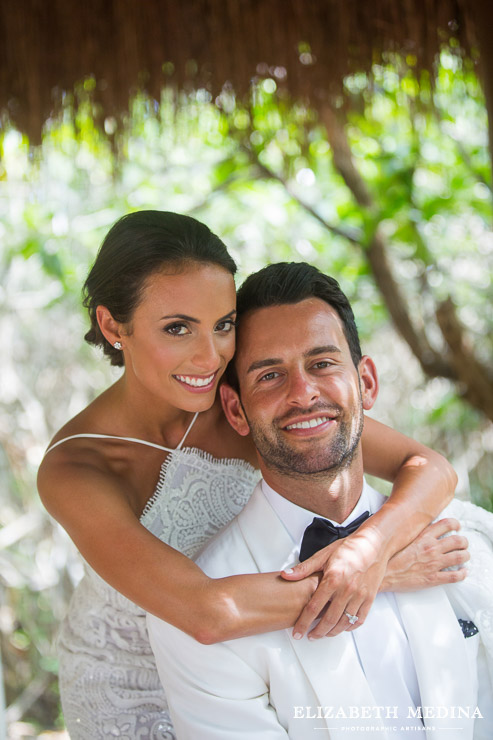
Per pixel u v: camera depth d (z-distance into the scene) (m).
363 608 1.83
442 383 5.10
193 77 3.18
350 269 5.22
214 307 1.96
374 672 1.90
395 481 2.19
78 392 5.05
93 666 2.38
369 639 1.91
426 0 2.82
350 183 4.46
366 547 1.86
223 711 1.84
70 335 5.09
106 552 1.95
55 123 3.27
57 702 4.57
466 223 5.14
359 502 2.04
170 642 1.89
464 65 2.89
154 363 2.01
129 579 1.89
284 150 3.56
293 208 5.31
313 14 3.04
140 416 2.23
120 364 2.30
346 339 2.01
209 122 3.52
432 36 2.87
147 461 2.26
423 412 5.11
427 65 2.92
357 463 2.01
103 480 2.09
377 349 5.25
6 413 4.88
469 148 4.75
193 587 1.83
